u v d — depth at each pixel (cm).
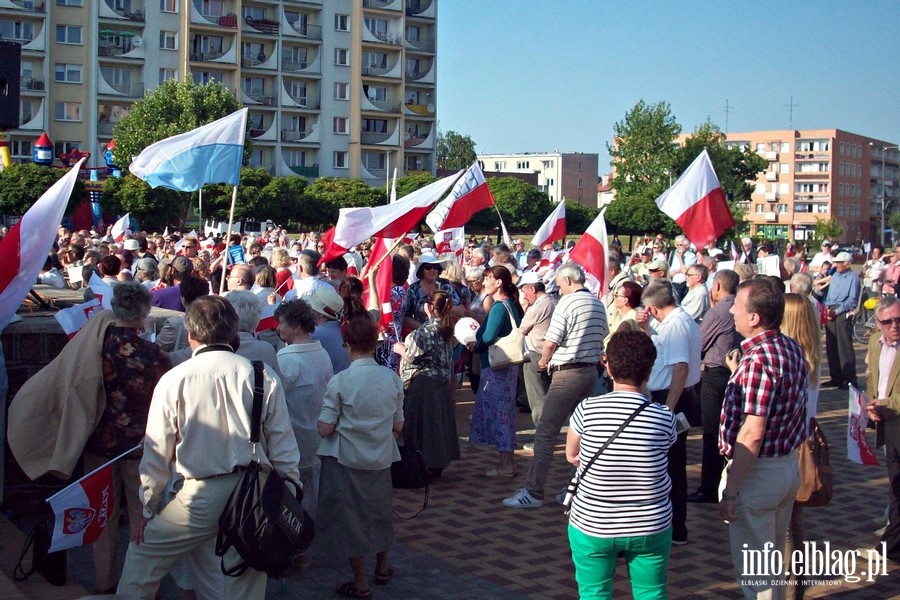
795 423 454
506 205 5647
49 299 820
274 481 418
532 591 563
